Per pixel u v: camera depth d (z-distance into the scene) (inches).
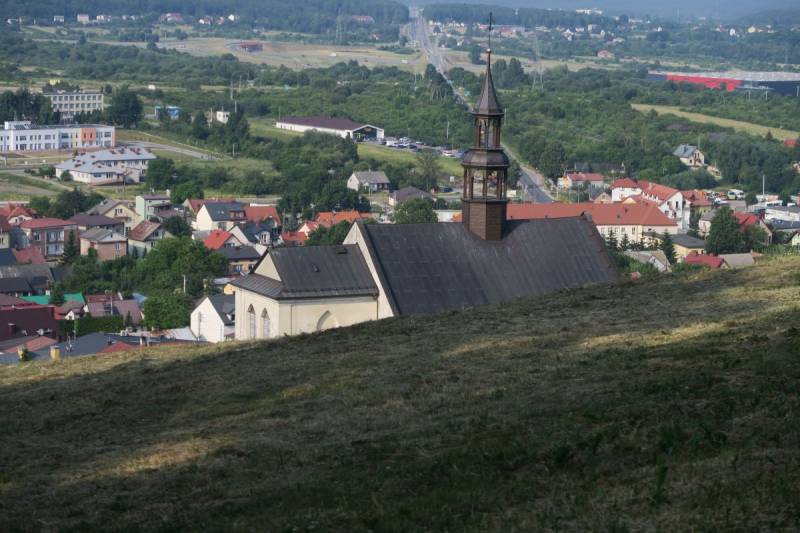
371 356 2591.0
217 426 2133.4
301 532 1476.4
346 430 2010.3
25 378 2834.6
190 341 5497.1
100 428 2233.0
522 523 1390.3
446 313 3041.3
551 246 3501.5
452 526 1417.3
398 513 1491.1
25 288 7854.3
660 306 2812.5
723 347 2220.7
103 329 6392.7
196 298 7391.7
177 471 1873.8
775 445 1546.5
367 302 3373.5
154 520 1644.9
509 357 2428.6
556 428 1788.9
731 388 1844.2
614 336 2513.5
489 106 3481.8
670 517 1349.7
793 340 2175.2
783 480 1405.0
